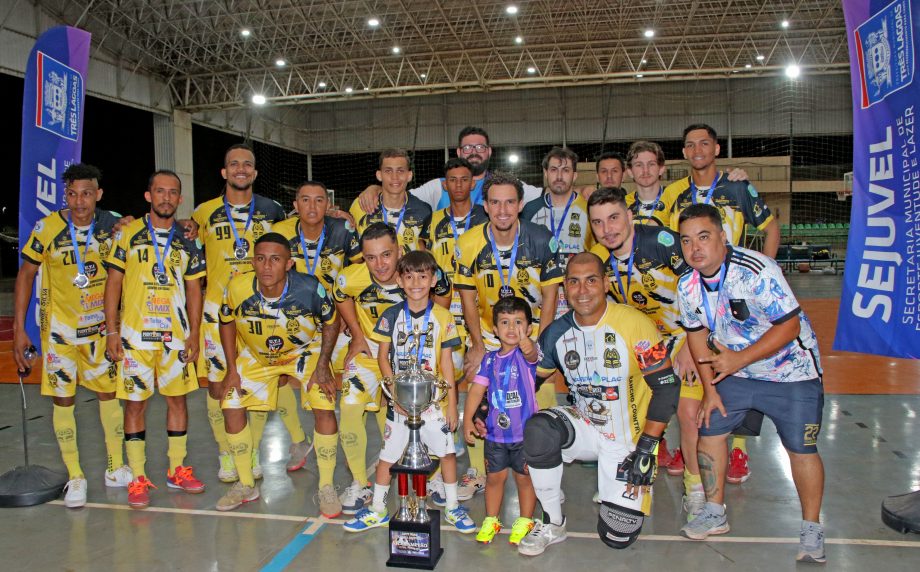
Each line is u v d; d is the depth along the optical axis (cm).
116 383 405
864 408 559
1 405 629
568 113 2498
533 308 404
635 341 304
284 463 461
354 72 2081
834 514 354
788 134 2411
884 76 360
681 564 303
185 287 410
